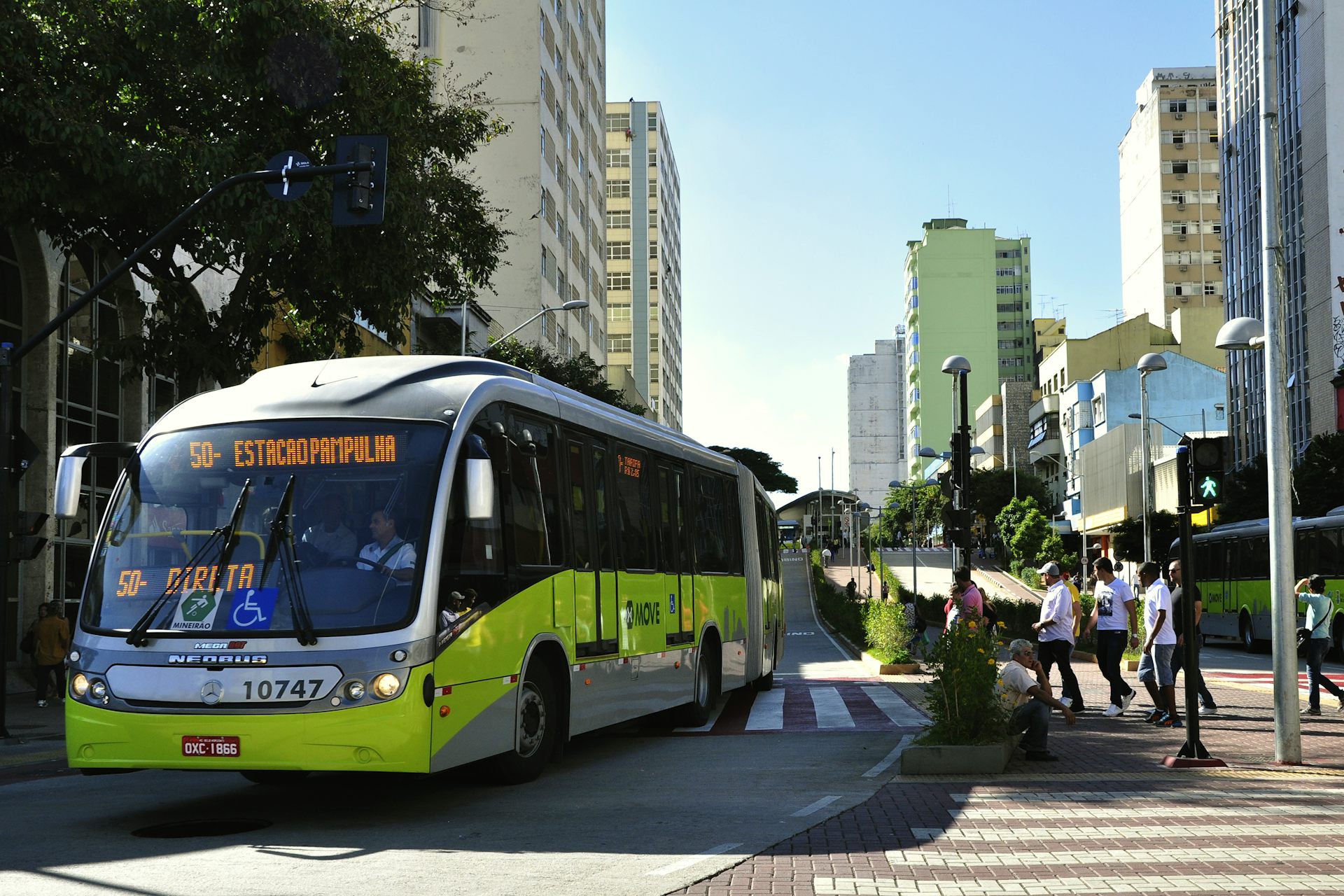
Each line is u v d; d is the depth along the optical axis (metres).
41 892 7.04
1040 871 7.27
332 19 20.72
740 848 8.01
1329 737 14.45
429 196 22.69
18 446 16.84
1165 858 7.61
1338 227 62.59
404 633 9.00
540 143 65.38
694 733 15.69
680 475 15.70
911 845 8.07
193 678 8.97
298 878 7.34
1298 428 66.44
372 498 9.43
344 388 10.03
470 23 65.19
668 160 148.62
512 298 64.50
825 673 28.25
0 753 14.82
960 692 11.97
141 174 18.52
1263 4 12.72
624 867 7.48
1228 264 77.31
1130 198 123.88
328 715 8.81
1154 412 93.56
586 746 14.36
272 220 18.83
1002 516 104.44
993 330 170.62
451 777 11.31
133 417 27.50
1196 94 115.62
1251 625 36.69
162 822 9.49
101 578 9.51
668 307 146.00
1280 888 6.78
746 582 18.75
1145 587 16.19
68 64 19.33
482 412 10.22
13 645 23.70
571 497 12.04
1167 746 13.55
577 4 79.50
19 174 18.47
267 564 9.22
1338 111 62.94
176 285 21.39
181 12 19.64
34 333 23.92
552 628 11.22
